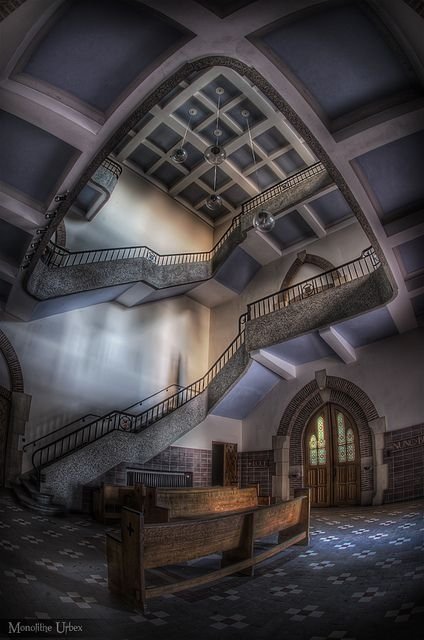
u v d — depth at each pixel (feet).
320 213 50.03
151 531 16.03
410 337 41.16
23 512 30.32
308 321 40.91
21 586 15.58
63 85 22.80
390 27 18.83
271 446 48.21
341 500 42.39
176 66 22.57
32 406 40.63
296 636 13.21
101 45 20.93
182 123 49.88
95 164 27.02
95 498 33.71
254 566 20.59
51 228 30.63
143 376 50.19
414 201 27.68
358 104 22.98
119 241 52.19
